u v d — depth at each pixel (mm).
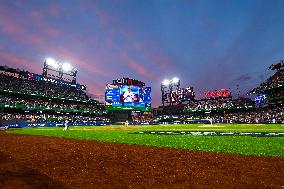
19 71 59188
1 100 50500
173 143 13570
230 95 70562
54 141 15453
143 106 65750
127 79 68562
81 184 5191
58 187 4969
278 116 50875
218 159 7926
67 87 73188
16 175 5898
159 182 5305
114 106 62656
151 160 8039
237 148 10641
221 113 72750
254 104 64625
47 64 67500
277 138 15109
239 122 52688
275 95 58250
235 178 5477
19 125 44438
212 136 18125
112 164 7445
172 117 75438
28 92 57875
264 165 6820
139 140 15992
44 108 58031
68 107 64375
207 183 5129
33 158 8672
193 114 78875
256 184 4973
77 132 27062
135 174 6078
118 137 19000
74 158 8633
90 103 74938
